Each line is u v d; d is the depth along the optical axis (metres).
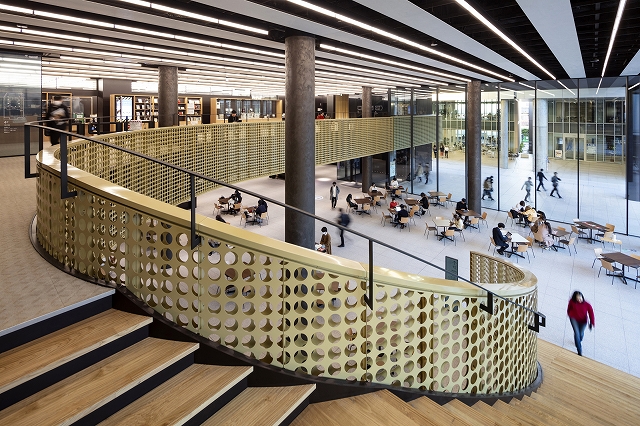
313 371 2.90
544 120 18.61
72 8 6.50
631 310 9.32
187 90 25.08
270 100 29.44
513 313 4.35
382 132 21.52
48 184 3.31
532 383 5.12
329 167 35.97
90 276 2.99
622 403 4.89
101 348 2.40
